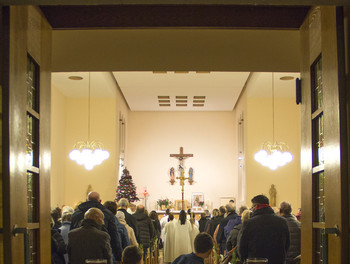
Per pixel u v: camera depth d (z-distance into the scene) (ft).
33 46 15.97
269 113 77.56
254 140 77.36
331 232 13.04
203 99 86.28
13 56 13.66
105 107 79.41
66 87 73.10
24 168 14.40
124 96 83.87
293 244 27.40
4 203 12.96
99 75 66.54
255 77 69.00
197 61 24.41
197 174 97.25
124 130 91.71
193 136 98.12
